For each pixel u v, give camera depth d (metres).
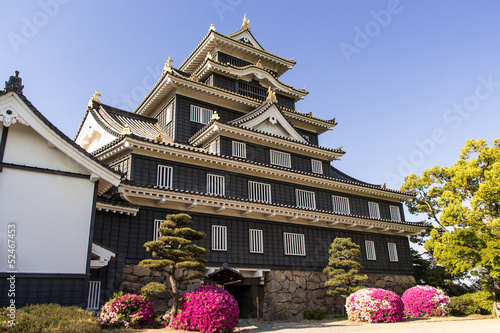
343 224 28.48
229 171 24.89
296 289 24.27
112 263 18.22
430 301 23.95
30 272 13.07
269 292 23.23
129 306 15.75
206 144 27.84
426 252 38.47
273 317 22.41
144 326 15.76
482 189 27.88
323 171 31.47
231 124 25.92
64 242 13.94
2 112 13.35
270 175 26.56
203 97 30.36
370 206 32.34
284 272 24.20
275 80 35.31
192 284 20.88
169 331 14.73
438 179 37.59
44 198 13.97
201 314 14.84
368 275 28.78
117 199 19.28
